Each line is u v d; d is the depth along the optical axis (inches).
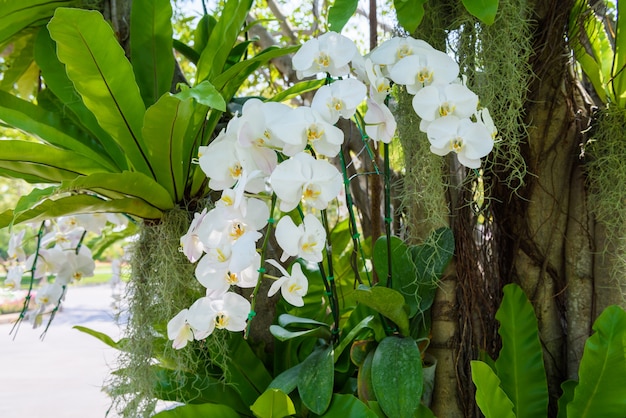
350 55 41.4
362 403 43.4
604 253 50.2
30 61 59.9
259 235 38.2
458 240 49.6
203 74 50.6
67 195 42.4
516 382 48.0
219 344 47.9
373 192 59.4
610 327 45.5
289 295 40.8
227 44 48.5
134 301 49.3
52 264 54.3
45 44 52.2
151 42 51.8
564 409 48.0
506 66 47.4
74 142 47.5
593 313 50.5
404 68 43.0
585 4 48.9
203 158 39.4
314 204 39.4
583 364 45.5
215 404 46.2
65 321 296.4
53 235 56.9
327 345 48.1
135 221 52.4
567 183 51.3
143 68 52.4
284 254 41.0
